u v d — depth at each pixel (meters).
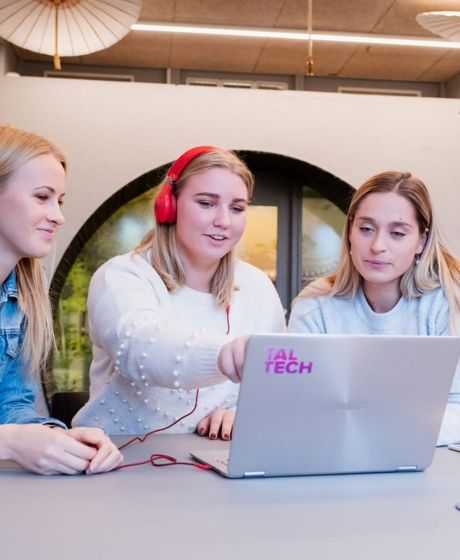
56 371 4.49
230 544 0.77
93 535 0.80
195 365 1.26
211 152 1.71
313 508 0.93
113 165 4.35
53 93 4.32
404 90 7.48
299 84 7.29
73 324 4.54
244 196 1.72
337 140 4.54
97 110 4.35
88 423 1.77
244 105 4.47
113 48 6.65
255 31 6.14
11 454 1.13
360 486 1.08
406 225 1.81
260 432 1.08
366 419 1.14
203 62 7.00
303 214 5.04
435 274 1.91
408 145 4.58
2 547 0.75
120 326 1.46
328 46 6.56
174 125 4.41
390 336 1.09
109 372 1.76
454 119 4.62
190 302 1.80
